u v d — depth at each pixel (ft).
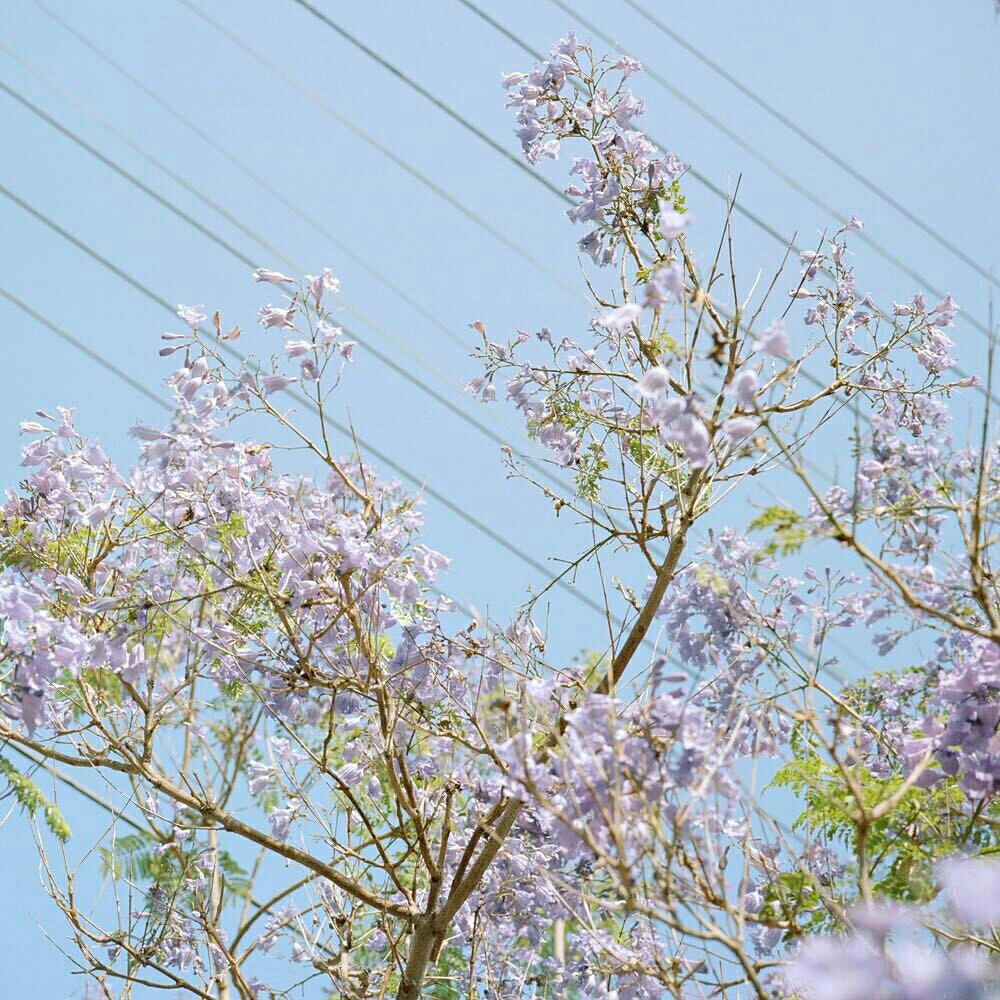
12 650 12.23
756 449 11.18
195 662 16.01
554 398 16.56
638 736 11.07
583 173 16.37
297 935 17.89
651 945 13.01
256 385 15.10
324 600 15.17
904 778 13.15
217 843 20.72
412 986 14.88
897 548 12.31
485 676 15.66
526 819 14.92
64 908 16.07
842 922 11.74
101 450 15.85
